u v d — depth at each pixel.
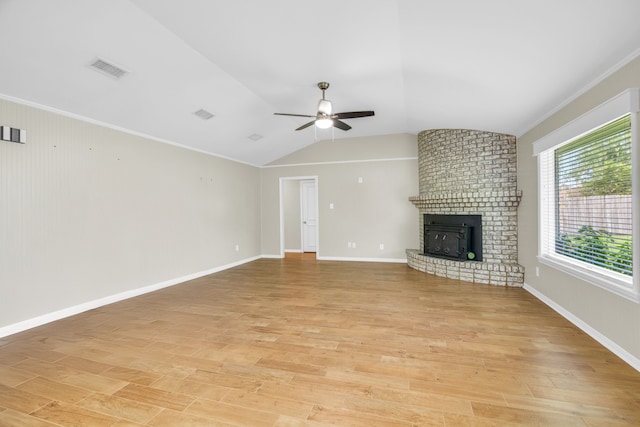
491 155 4.84
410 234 6.61
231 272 5.89
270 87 4.00
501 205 4.72
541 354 2.45
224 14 2.50
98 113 3.70
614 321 2.45
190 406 1.85
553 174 3.61
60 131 3.46
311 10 2.42
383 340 2.75
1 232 2.94
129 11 2.45
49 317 3.31
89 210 3.75
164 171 4.84
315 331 2.97
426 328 3.01
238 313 3.52
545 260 3.63
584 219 2.96
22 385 2.08
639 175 2.15
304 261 7.02
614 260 2.52
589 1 1.81
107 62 2.96
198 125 4.70
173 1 2.34
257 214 7.54
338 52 3.08
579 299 2.97
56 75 2.95
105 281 3.92
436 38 2.61
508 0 1.95
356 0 2.27
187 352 2.56
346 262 6.79
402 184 6.64
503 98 3.45
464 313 3.42
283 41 2.89
